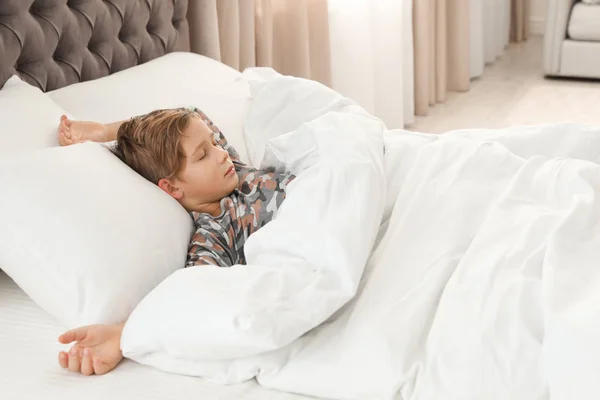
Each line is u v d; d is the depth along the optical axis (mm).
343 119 1669
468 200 1508
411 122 3785
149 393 1239
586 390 1069
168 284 1309
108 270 1370
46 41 1952
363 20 3348
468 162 1598
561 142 1767
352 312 1315
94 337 1302
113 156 1615
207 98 2074
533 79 4449
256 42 2941
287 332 1229
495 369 1155
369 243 1384
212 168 1624
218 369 1266
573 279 1237
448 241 1413
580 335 1108
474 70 4477
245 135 2025
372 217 1412
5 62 1841
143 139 1634
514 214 1449
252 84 2123
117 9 2178
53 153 1508
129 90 1978
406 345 1213
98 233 1398
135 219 1460
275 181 1693
